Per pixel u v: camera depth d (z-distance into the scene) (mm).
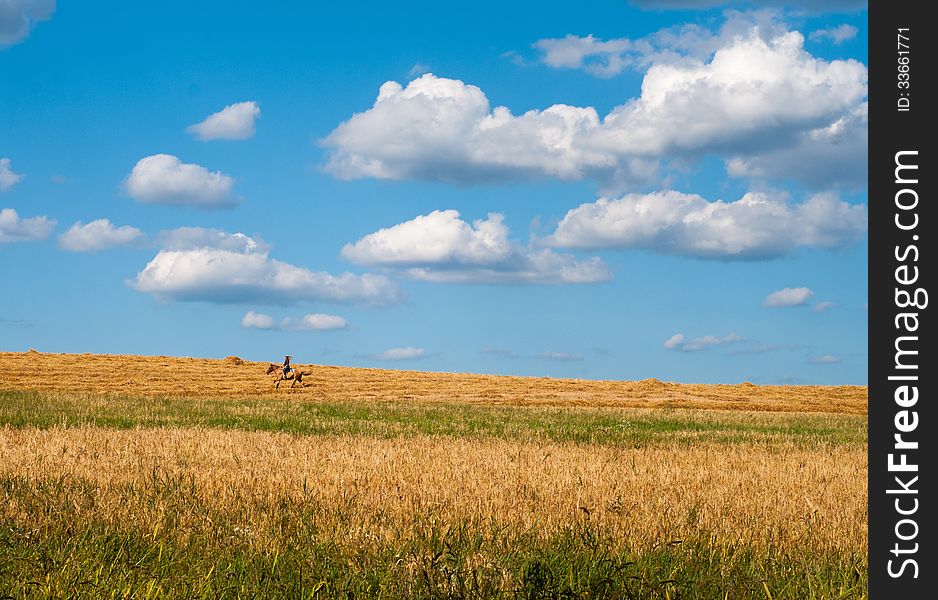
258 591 7738
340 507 11117
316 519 10328
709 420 31016
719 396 48531
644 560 8586
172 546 9062
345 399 42438
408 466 15336
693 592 8031
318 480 13445
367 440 20859
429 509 10992
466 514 10844
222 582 7945
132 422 25047
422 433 23891
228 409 30391
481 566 8367
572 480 13891
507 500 11914
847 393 52219
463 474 14375
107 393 40656
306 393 45875
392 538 9422
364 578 8094
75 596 7328
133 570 8086
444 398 44438
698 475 15039
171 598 7504
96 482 12680
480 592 7797
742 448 21047
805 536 10047
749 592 8086
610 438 23469
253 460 15898
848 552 9461
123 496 11516
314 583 7965
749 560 8906
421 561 8391
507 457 17266
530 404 42594
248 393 45344
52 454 15938
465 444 20188
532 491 12695
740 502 12070
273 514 10562
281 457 16609
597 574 8180
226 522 10070
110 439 19094
